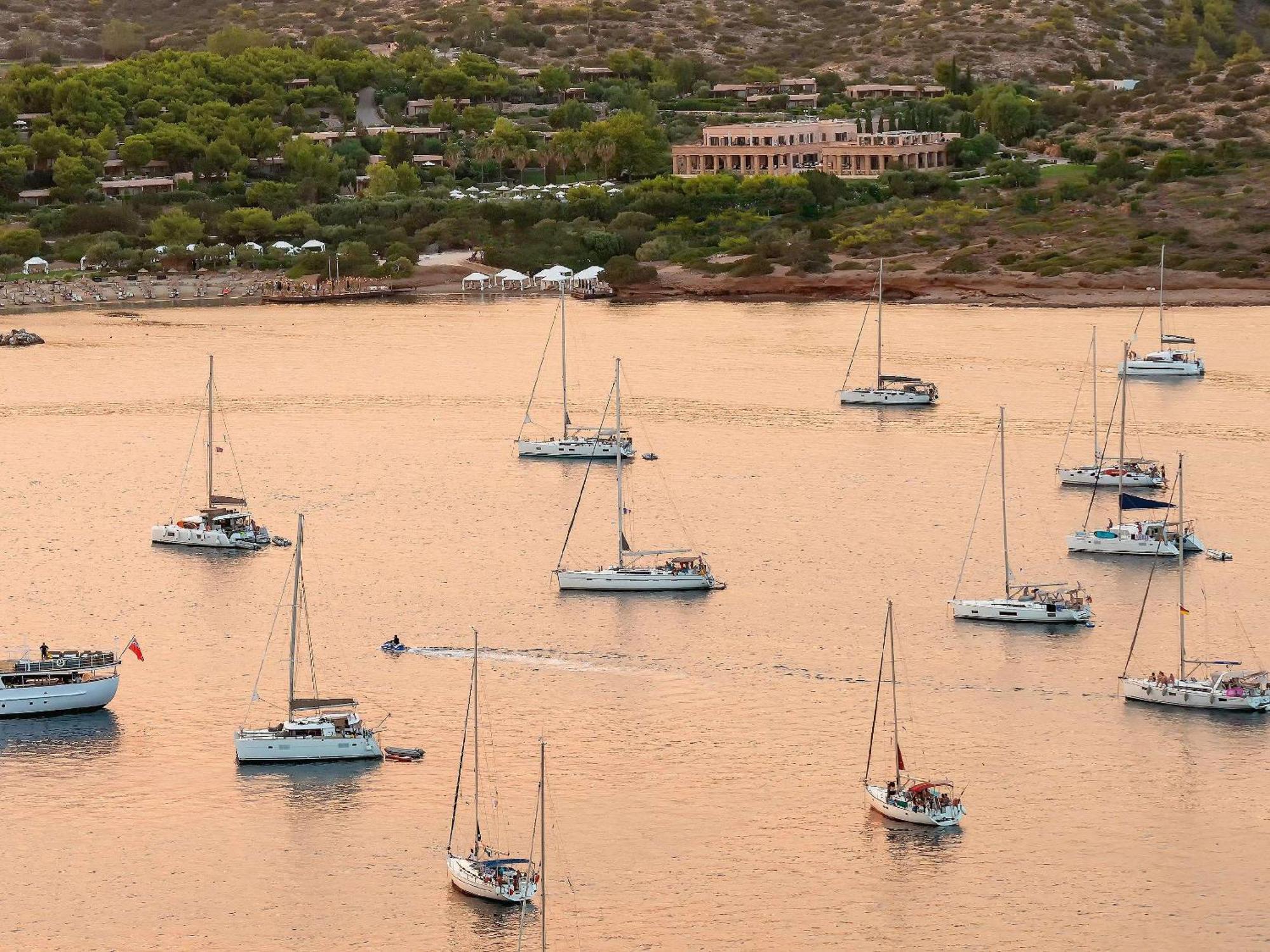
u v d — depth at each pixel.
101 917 196.12
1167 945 191.00
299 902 198.38
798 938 191.75
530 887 197.88
